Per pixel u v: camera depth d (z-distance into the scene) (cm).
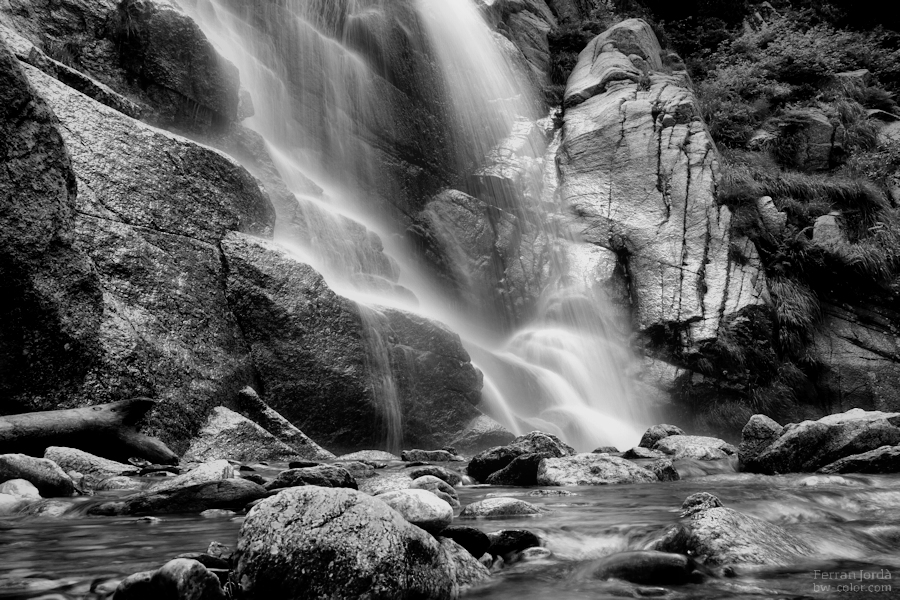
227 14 1335
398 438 945
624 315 1540
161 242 772
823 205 1761
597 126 1805
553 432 1248
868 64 2509
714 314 1484
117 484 508
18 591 229
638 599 240
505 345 1543
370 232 1344
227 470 460
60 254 642
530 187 1752
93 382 652
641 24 2219
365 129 1577
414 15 1750
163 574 210
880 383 1562
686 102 1805
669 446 823
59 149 647
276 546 224
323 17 1552
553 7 2531
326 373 855
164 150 816
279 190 1129
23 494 438
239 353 809
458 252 1592
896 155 2005
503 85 1950
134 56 1036
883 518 386
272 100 1377
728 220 1616
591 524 351
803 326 1577
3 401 598
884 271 1650
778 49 2464
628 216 1639
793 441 668
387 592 220
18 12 950
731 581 260
